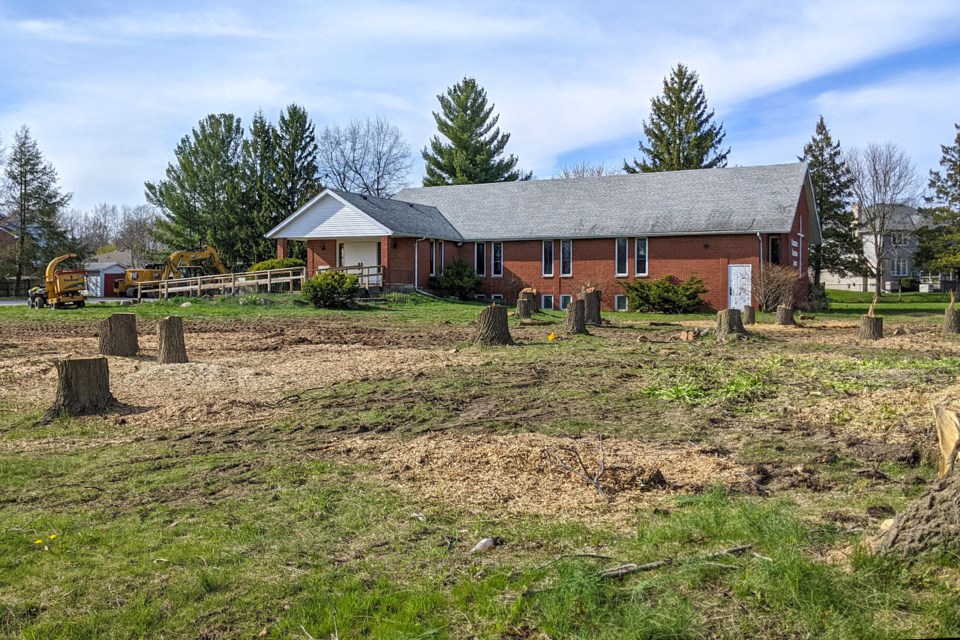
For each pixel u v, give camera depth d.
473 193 41.72
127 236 104.31
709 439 7.54
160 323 13.78
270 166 50.59
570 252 36.38
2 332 21.08
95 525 5.52
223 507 5.82
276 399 10.34
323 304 29.56
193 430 8.61
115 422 9.10
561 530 5.04
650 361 13.34
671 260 33.88
